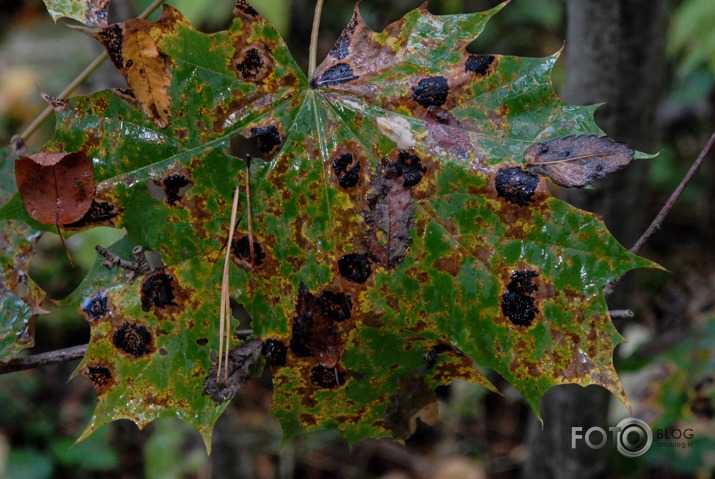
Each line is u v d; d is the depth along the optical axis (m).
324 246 0.56
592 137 0.55
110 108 0.56
